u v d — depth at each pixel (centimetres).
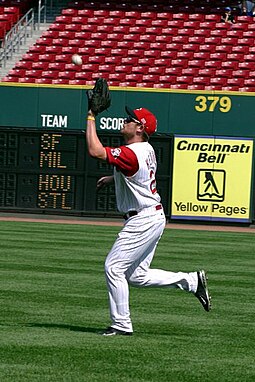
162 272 2681
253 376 2122
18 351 2314
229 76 9150
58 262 4541
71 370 2114
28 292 3469
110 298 2592
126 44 9688
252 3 10538
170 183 8006
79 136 7944
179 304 3331
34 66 9425
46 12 10656
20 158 8000
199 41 9719
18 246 5319
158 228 2567
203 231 7288
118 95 8156
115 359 2250
